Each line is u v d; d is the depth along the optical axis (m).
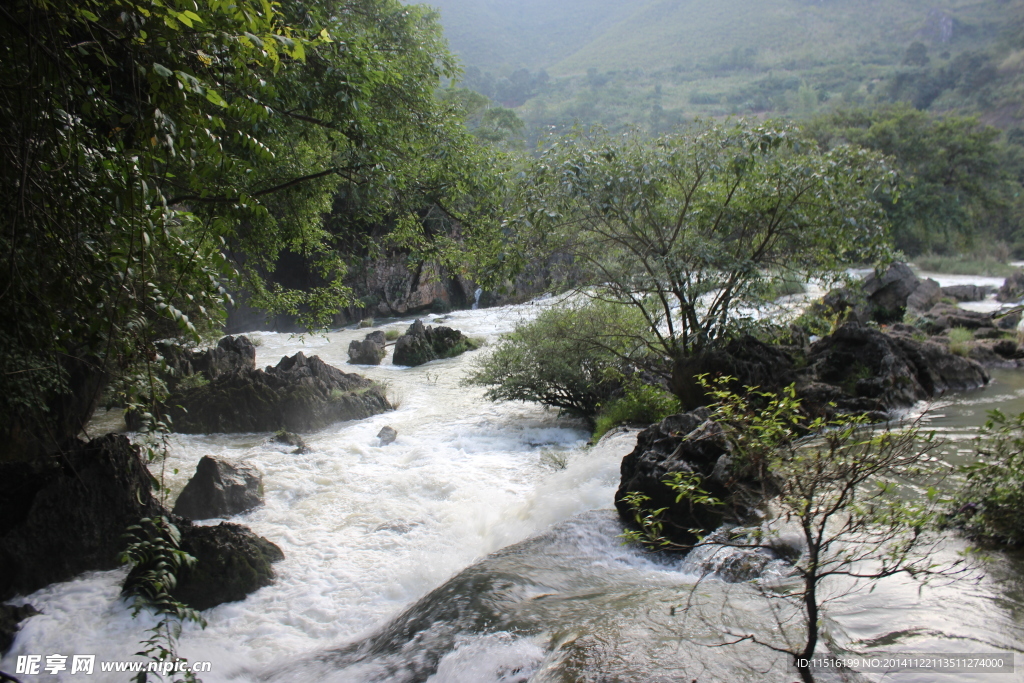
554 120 155.50
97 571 7.02
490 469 10.27
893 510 3.91
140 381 4.15
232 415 13.38
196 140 3.79
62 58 3.33
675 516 6.71
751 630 4.50
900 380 12.15
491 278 11.59
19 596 6.55
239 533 7.26
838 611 4.60
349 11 12.55
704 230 12.13
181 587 6.43
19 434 8.23
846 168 11.11
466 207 13.65
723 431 4.39
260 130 8.66
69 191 3.62
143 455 7.92
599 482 8.59
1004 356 16.62
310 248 13.16
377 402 15.08
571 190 10.56
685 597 5.30
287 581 7.03
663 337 13.52
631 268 11.61
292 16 8.85
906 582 4.86
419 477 10.05
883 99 120.50
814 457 3.86
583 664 4.28
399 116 11.67
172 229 4.52
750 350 11.62
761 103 164.00
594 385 13.12
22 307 3.79
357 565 7.37
